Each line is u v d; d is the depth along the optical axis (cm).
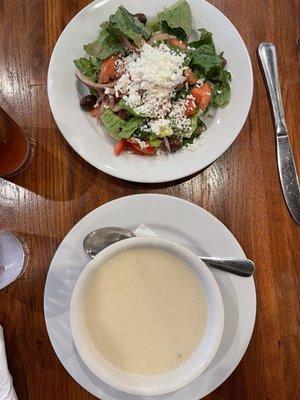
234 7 40
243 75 37
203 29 38
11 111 39
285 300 37
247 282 34
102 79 37
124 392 33
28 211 37
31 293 36
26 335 36
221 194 38
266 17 40
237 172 38
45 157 38
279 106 39
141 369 33
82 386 33
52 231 37
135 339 33
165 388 31
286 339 36
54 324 34
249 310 34
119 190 37
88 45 37
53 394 35
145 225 35
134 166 36
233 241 34
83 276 31
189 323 33
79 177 38
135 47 37
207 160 36
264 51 40
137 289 33
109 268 33
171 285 33
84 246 34
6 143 35
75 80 37
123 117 37
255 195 38
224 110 37
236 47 38
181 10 37
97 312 33
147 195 34
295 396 36
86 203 37
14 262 36
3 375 33
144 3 38
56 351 33
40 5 40
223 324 32
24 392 35
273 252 37
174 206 34
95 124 37
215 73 37
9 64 39
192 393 33
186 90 37
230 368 34
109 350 33
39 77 39
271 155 39
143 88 36
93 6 37
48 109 39
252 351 36
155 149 37
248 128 39
